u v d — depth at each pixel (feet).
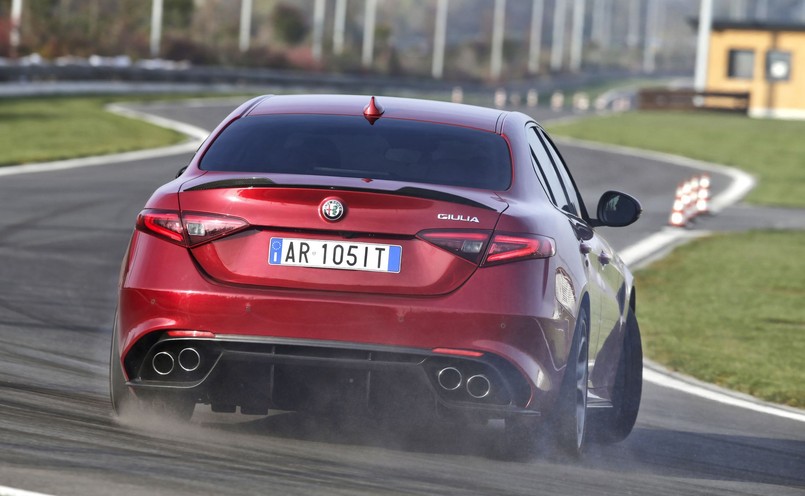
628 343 87.40
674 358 130.52
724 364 129.08
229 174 68.39
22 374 84.53
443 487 59.62
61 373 88.48
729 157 511.40
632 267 214.07
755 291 192.03
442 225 64.49
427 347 63.31
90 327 116.67
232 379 64.34
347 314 63.16
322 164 69.26
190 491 52.70
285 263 64.18
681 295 184.24
